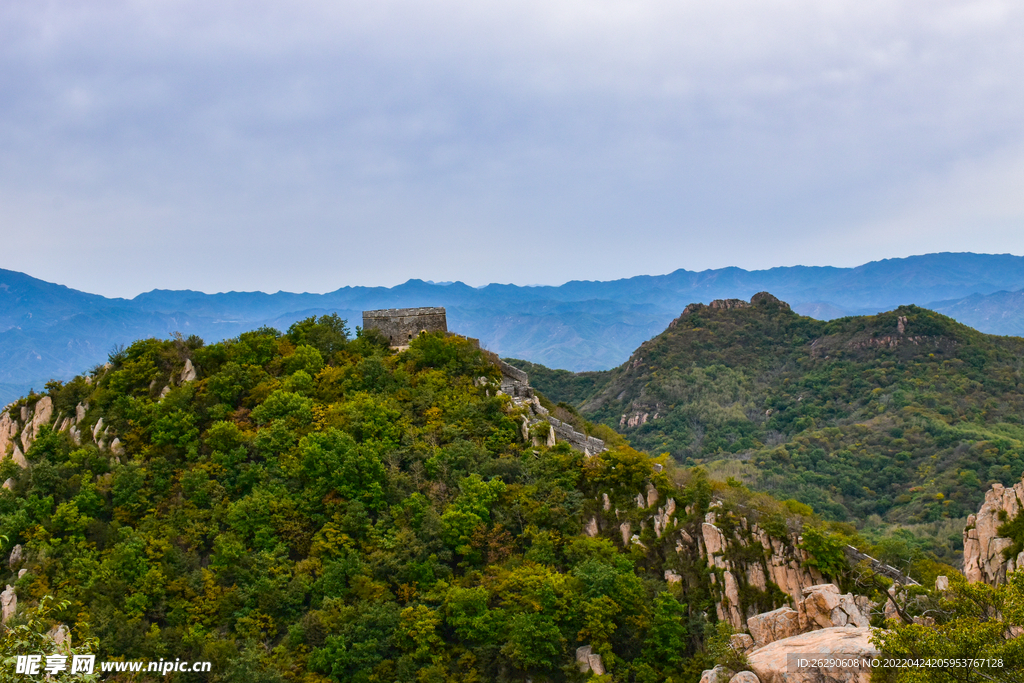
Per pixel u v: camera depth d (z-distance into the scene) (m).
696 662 63.16
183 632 67.69
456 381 102.62
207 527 77.81
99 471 83.75
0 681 29.36
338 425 89.50
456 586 71.31
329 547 75.88
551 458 87.81
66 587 69.88
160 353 101.69
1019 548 58.38
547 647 64.56
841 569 72.06
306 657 65.69
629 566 73.75
